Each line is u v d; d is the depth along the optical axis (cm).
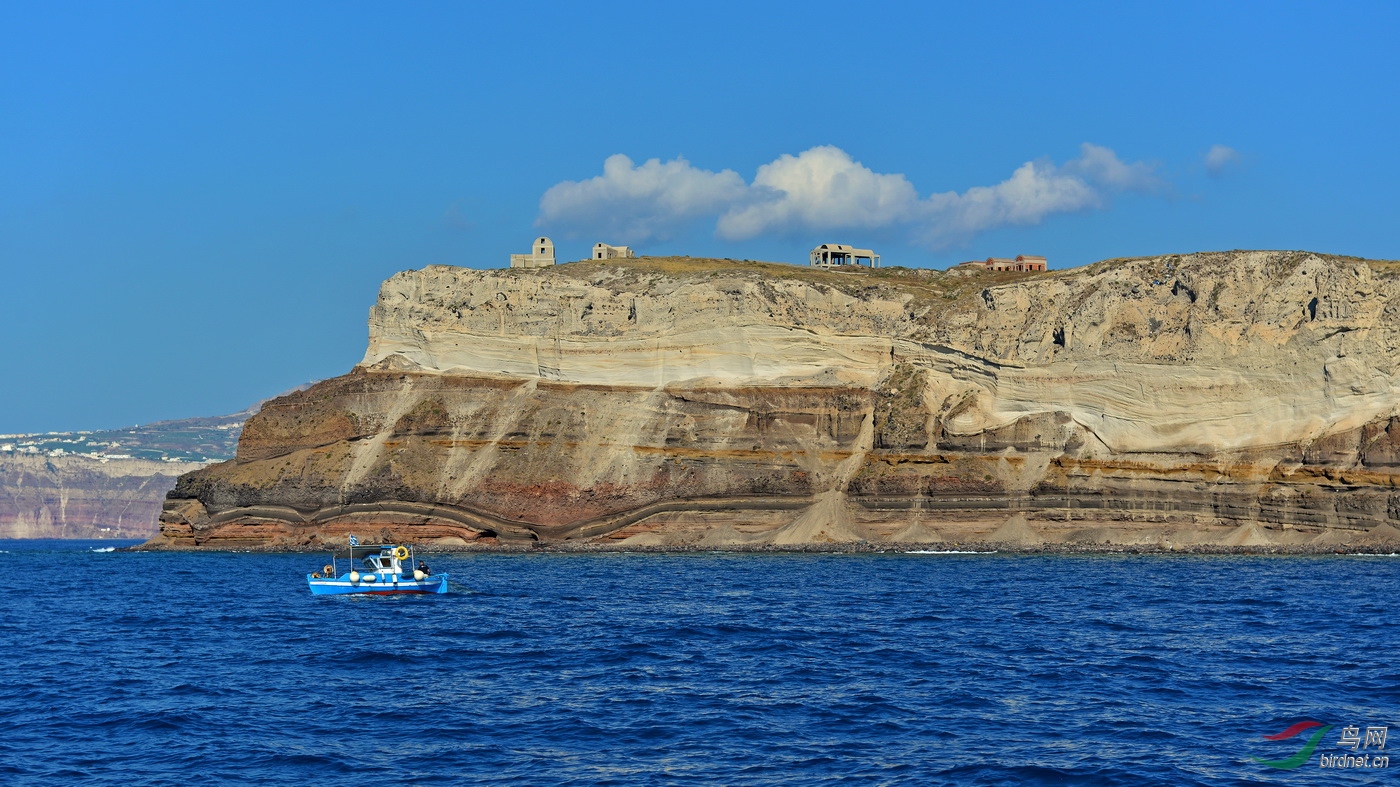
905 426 15112
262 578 11256
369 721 4606
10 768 4006
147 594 9706
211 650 6366
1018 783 3791
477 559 13225
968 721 4559
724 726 4497
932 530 14575
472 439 15650
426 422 15675
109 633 7144
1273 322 14388
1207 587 9400
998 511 14538
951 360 15612
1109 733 4369
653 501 15088
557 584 9931
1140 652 6081
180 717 4675
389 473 15288
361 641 6619
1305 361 14175
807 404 15500
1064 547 14112
